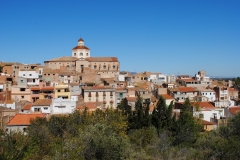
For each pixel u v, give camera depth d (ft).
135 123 233.35
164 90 414.00
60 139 158.20
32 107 286.25
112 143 134.92
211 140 165.07
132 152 147.54
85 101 346.95
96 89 352.08
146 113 242.17
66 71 522.88
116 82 459.32
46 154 123.13
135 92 385.70
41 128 177.17
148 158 147.33
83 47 586.45
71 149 119.44
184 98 391.45
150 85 476.54
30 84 413.39
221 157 139.74
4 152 103.09
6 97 335.67
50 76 474.90
